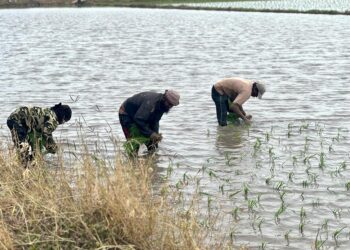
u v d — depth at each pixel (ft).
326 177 31.14
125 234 19.75
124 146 33.01
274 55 89.10
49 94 56.85
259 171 32.35
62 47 109.29
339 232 24.29
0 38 134.82
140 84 62.90
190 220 22.18
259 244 23.29
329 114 46.14
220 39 121.39
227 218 25.64
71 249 19.27
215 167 33.22
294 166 33.09
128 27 164.96
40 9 321.11
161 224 20.51
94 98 54.44
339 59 82.53
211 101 52.24
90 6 327.67
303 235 24.14
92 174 21.81
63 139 36.73
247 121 42.80
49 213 20.51
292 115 45.98
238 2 285.84
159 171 32.45
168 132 41.16
